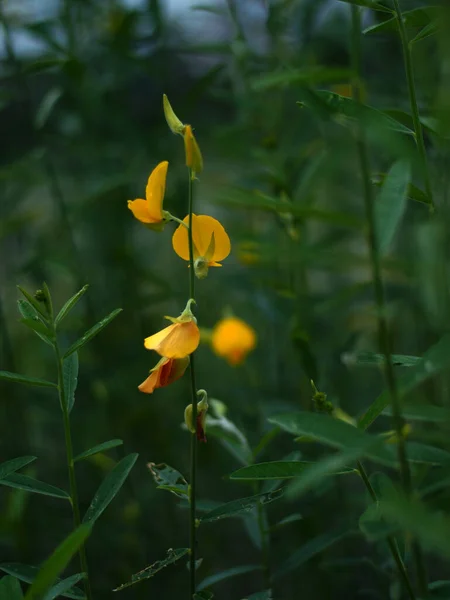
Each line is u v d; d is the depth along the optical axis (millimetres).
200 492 1518
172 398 1676
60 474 1600
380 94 1431
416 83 1298
